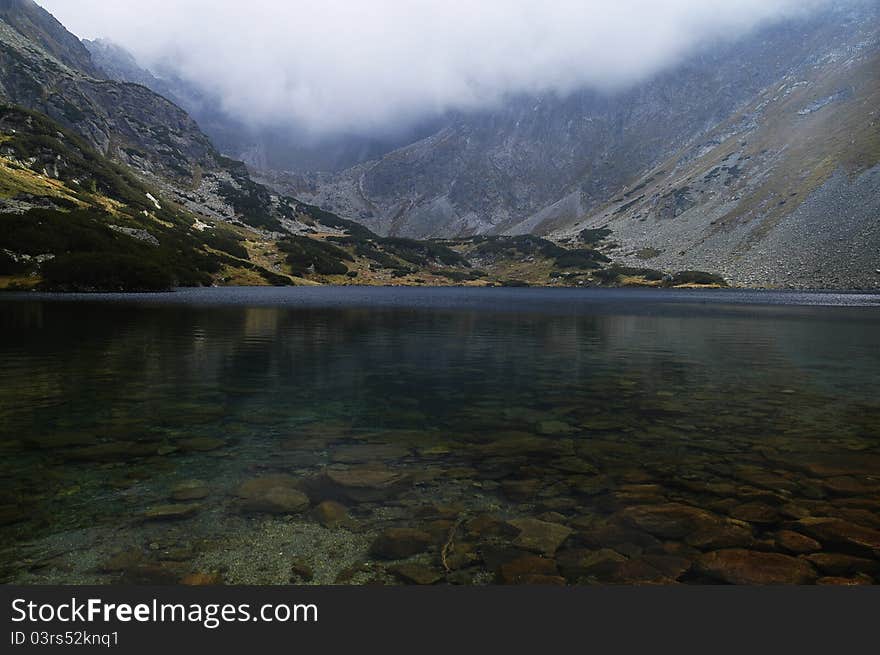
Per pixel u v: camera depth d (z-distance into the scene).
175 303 91.31
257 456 14.55
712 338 49.09
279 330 51.69
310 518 10.61
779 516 10.70
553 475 13.19
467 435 16.89
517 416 19.58
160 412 19.62
